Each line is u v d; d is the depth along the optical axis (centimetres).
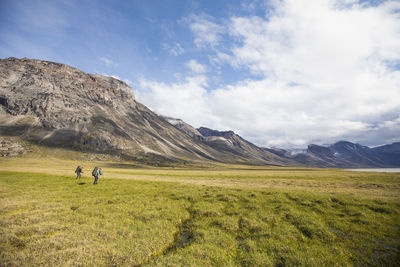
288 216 1745
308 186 3588
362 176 5684
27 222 1483
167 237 1355
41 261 987
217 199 2439
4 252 1045
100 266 991
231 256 1113
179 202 2280
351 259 1106
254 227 1510
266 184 3956
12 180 3447
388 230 1424
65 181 3553
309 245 1252
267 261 1043
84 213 1777
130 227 1484
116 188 3028
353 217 1705
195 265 984
